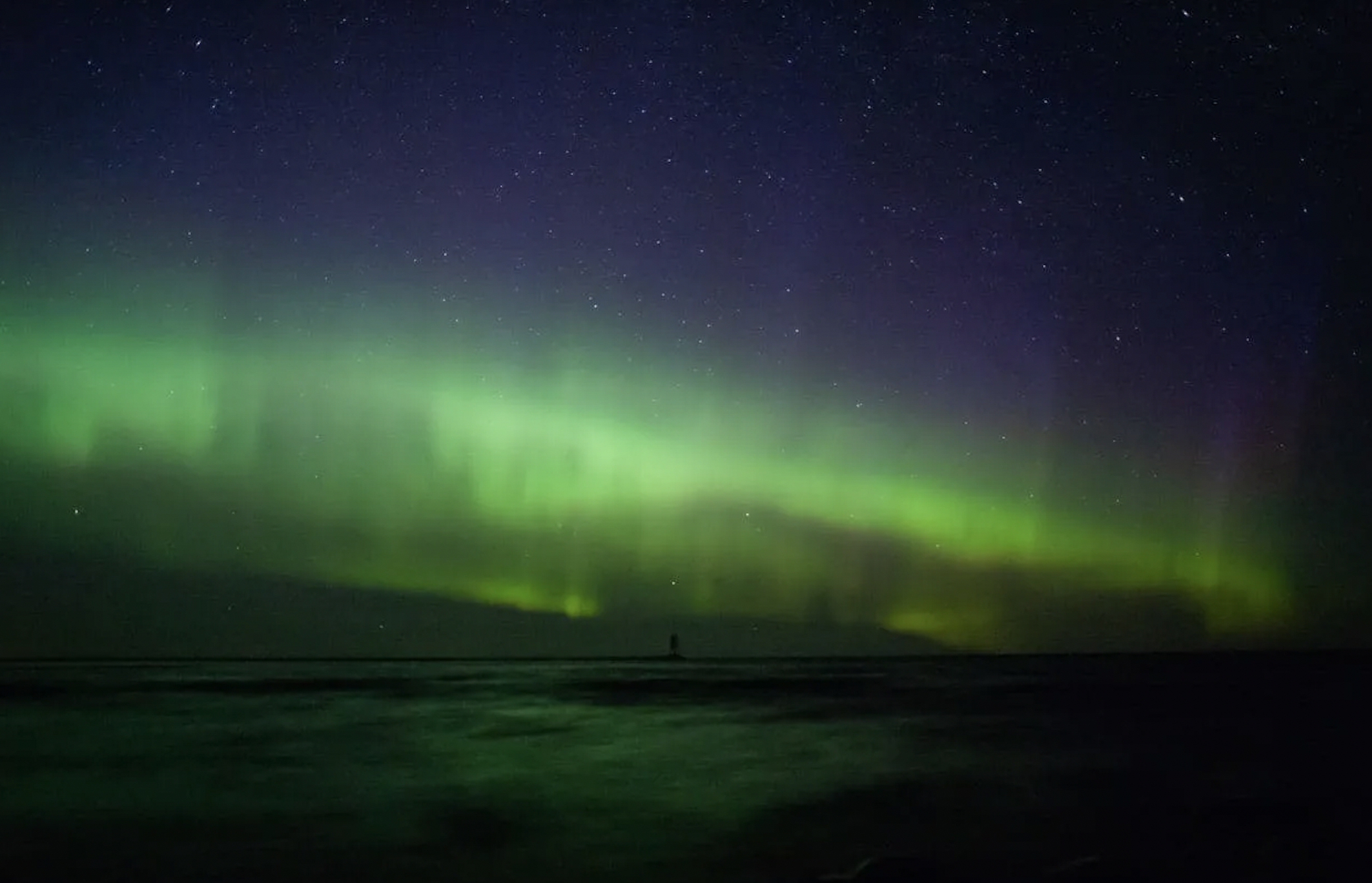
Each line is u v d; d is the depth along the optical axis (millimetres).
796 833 7711
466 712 17375
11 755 11906
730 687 25266
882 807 8727
